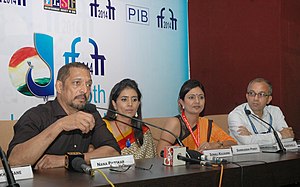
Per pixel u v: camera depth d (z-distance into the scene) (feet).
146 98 13.48
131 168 5.57
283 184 6.31
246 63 13.82
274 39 13.23
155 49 13.79
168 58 14.17
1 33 10.37
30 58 10.92
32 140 6.29
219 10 14.40
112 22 12.66
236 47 14.02
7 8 10.48
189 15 14.71
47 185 4.38
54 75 11.39
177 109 14.39
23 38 10.78
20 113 10.73
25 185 4.42
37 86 11.06
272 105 12.87
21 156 6.22
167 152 5.91
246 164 5.89
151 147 9.52
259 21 13.52
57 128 6.23
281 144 7.98
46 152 7.32
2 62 10.39
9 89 10.53
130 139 9.19
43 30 11.16
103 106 12.37
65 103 7.56
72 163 5.52
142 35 13.46
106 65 12.48
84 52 12.00
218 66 14.46
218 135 9.89
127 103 9.14
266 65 13.39
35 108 7.63
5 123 9.22
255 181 5.85
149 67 13.61
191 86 9.77
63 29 11.56
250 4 13.69
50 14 11.30
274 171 6.18
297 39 13.65
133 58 13.19
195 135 9.77
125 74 12.98
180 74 14.51
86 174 5.14
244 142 10.72
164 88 14.01
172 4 14.38
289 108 13.37
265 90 11.24
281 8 13.14
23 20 10.78
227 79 14.24
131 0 13.16
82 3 11.96
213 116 12.44
